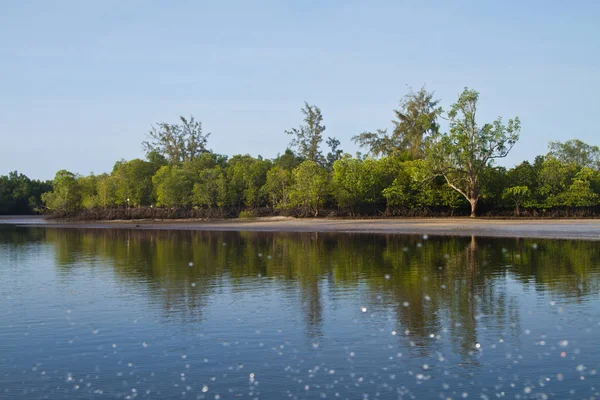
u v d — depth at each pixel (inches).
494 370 371.6
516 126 2106.3
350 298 592.4
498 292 609.6
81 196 3095.5
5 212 3838.6
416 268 793.6
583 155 3287.4
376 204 2338.8
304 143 3216.0
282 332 466.0
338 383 354.3
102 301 599.8
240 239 1406.3
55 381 364.5
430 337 444.8
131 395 340.8
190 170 2896.2
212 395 339.0
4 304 589.0
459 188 2194.9
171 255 1033.5
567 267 783.1
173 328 483.5
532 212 2151.8
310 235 1493.6
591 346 415.8
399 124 2920.8
